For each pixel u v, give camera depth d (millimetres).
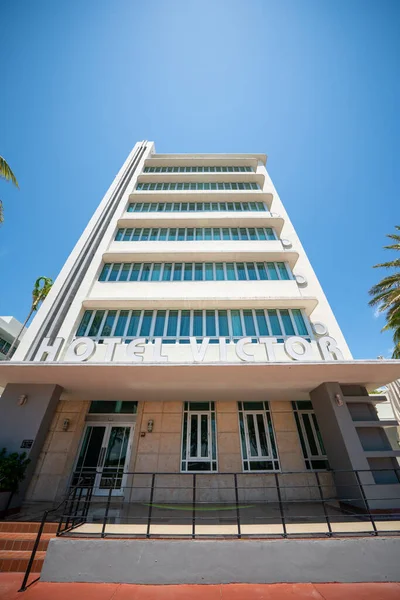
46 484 8812
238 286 12648
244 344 9219
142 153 21688
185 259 13719
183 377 8734
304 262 14188
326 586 4492
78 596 4098
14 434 8055
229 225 15555
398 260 16969
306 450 9758
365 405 9250
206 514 7363
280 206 17000
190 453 9586
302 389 9758
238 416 10336
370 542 4980
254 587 4449
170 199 17094
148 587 4414
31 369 8195
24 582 4289
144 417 10188
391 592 4301
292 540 4973
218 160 20469
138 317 11445
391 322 17047
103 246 14062
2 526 6078
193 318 11375
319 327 10867
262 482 9156
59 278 12672
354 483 7586
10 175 13117
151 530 5578
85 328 11055
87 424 10219
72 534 5199
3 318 26172
